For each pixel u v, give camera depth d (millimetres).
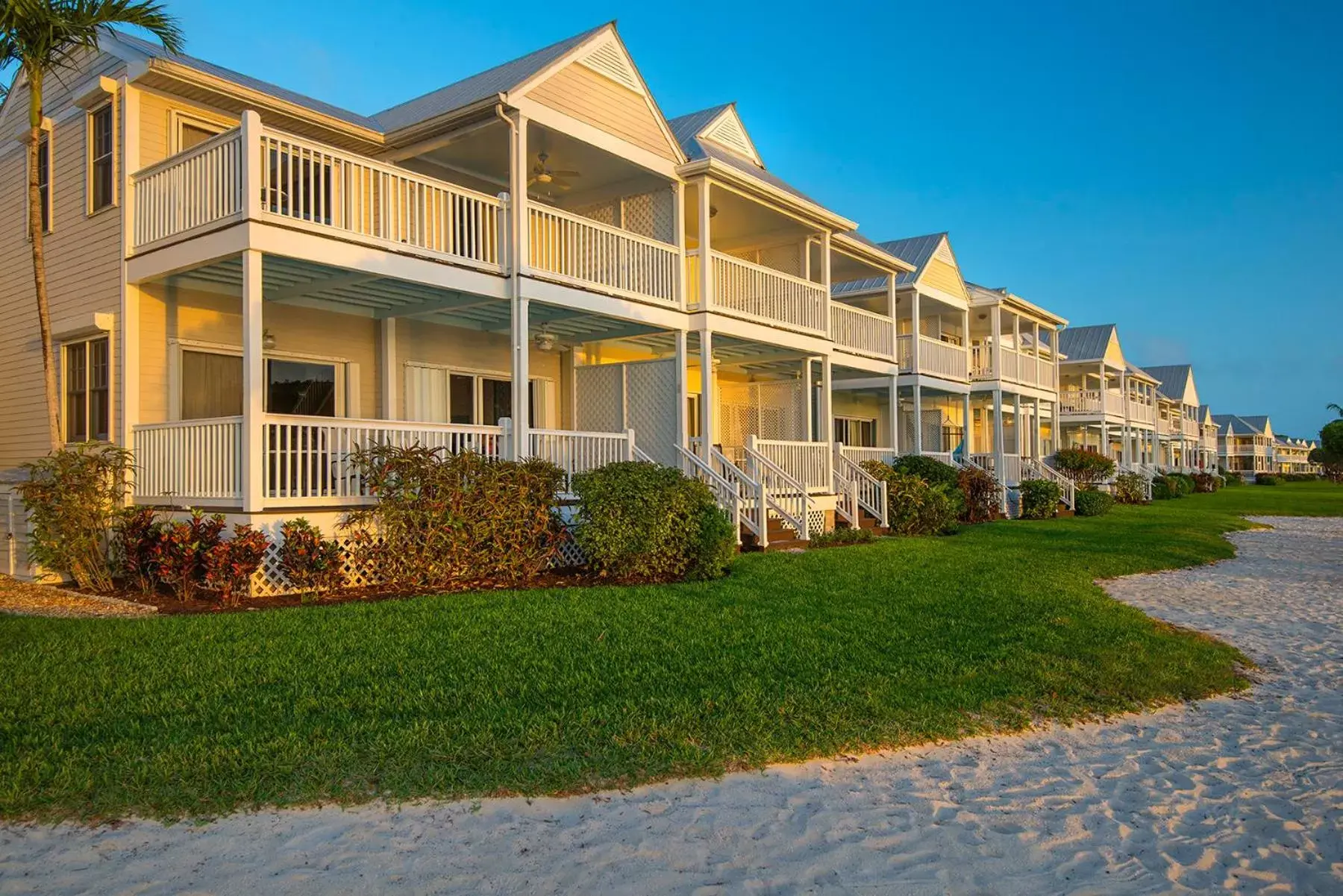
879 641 8664
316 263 10750
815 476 18609
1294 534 24281
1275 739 6570
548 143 14078
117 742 5371
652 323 15141
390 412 14461
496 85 13961
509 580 11180
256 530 9930
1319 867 4535
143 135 11977
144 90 11906
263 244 10164
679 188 15805
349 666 7098
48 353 11320
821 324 19094
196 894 3777
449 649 7707
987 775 5602
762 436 21172
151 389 11984
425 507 10539
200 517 10094
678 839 4480
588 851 4297
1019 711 6871
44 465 10680
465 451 11125
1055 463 32500
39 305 11320
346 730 5668
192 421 10781
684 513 11844
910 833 4688
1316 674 8594
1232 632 10523
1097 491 29500
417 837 4371
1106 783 5562
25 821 4422
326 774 5000
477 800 4816
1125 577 14727
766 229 19453
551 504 11602
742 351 19188
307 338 13703
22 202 14055
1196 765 5949
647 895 3922
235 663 7105
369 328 14469
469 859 4172
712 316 15797
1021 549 16812
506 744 5551
